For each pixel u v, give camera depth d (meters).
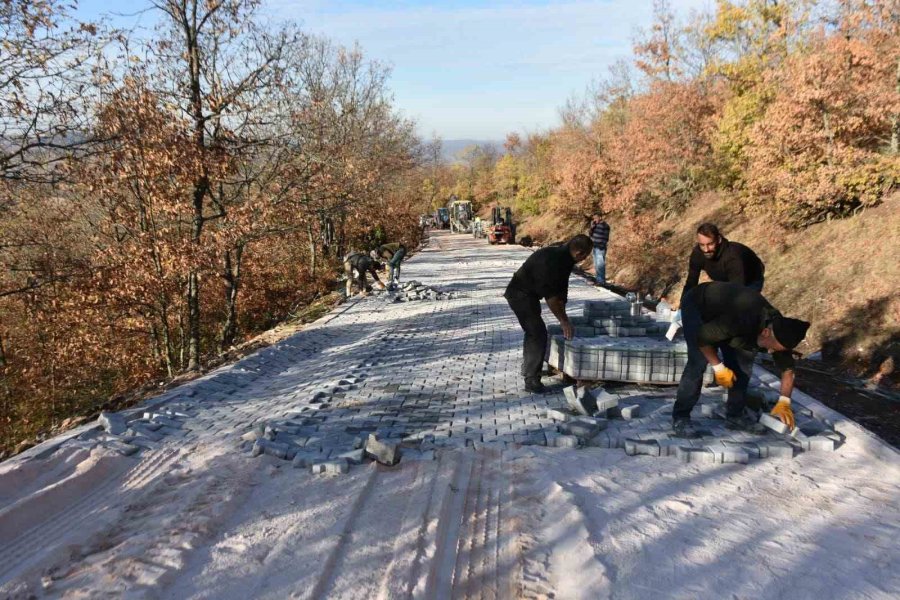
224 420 5.96
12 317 17.19
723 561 3.34
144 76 11.82
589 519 3.79
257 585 3.18
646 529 3.68
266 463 4.76
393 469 4.64
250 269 20.09
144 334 16.62
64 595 3.10
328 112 21.09
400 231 34.34
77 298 13.15
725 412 5.51
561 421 5.57
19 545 3.71
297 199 15.23
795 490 4.20
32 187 11.77
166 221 13.71
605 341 6.95
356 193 18.38
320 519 3.87
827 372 10.92
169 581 3.20
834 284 13.21
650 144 24.30
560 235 39.19
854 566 3.28
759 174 16.25
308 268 23.66
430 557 3.42
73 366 16.05
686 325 4.96
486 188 76.25
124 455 4.96
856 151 14.05
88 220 14.84
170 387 7.89
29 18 9.88
